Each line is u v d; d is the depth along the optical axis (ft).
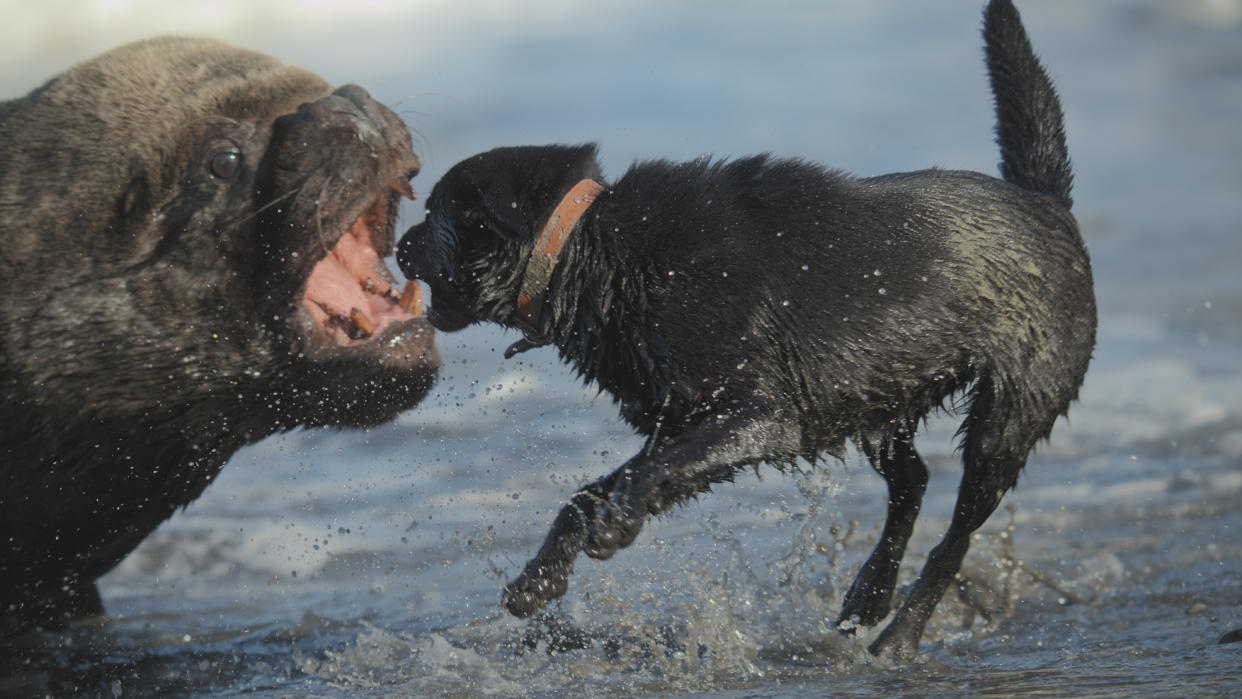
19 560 33.50
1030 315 30.30
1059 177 33.60
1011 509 37.22
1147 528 41.78
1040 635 32.35
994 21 33.99
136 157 31.81
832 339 28.81
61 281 31.45
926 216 29.94
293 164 31.81
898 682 27.61
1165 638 30.50
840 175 30.73
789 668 29.58
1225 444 50.93
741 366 28.35
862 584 33.24
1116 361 65.00
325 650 33.96
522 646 32.32
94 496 33.12
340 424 34.14
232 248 32.09
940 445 52.85
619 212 29.12
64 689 31.91
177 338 31.99
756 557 39.19
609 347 29.32
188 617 38.17
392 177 33.01
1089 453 51.26
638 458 28.17
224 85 32.81
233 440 34.32
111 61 32.96
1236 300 74.95
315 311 33.06
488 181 29.73
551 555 27.94
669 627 32.86
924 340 29.40
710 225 28.73
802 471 32.86
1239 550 38.81
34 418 31.58
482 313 30.73
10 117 32.58
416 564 41.83
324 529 45.62
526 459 50.06
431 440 53.16
